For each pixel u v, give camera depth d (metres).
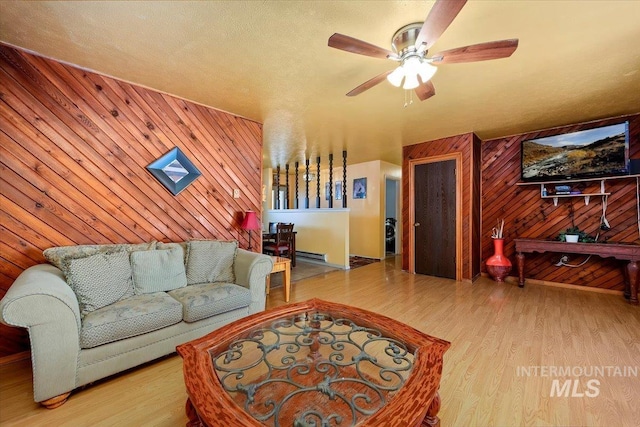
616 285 3.47
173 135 2.80
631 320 2.65
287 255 5.38
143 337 1.85
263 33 1.83
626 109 3.20
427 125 3.79
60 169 2.19
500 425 1.39
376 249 6.41
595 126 3.56
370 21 1.72
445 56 1.69
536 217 4.04
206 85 2.57
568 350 2.10
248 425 0.89
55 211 2.17
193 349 1.33
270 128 3.91
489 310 2.97
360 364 1.80
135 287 2.16
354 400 1.16
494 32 1.82
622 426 1.37
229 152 3.30
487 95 2.81
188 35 1.85
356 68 2.27
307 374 1.45
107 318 1.72
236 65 2.23
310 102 2.97
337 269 5.24
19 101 2.03
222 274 2.65
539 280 4.04
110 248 2.26
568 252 3.49
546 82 2.54
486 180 4.53
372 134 4.25
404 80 2.02
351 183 6.96
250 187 3.54
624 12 1.62
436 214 4.57
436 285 4.02
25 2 1.55
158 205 2.71
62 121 2.19
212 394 1.03
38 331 1.47
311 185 8.14
